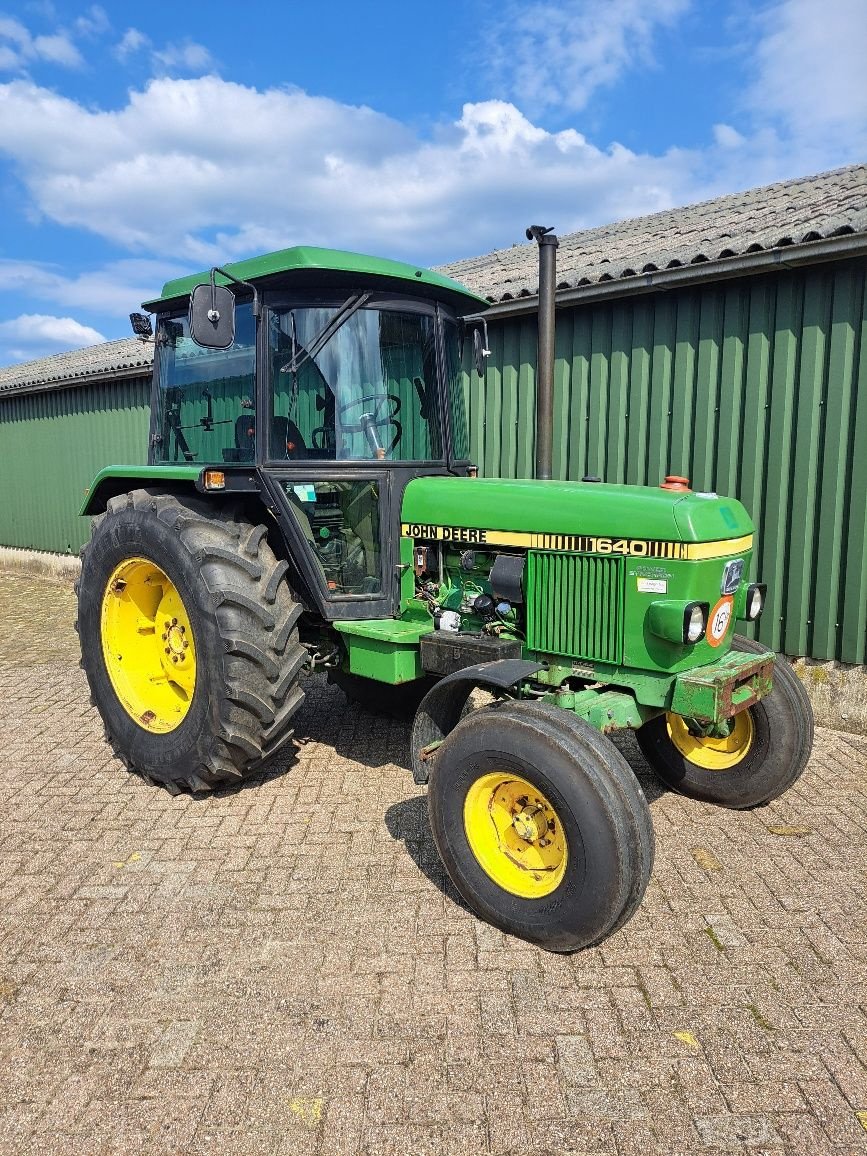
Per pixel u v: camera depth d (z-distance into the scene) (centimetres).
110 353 1247
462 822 301
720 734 377
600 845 263
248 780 422
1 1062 235
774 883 327
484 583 373
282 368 372
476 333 439
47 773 434
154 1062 235
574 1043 240
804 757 375
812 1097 221
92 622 436
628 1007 256
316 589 388
